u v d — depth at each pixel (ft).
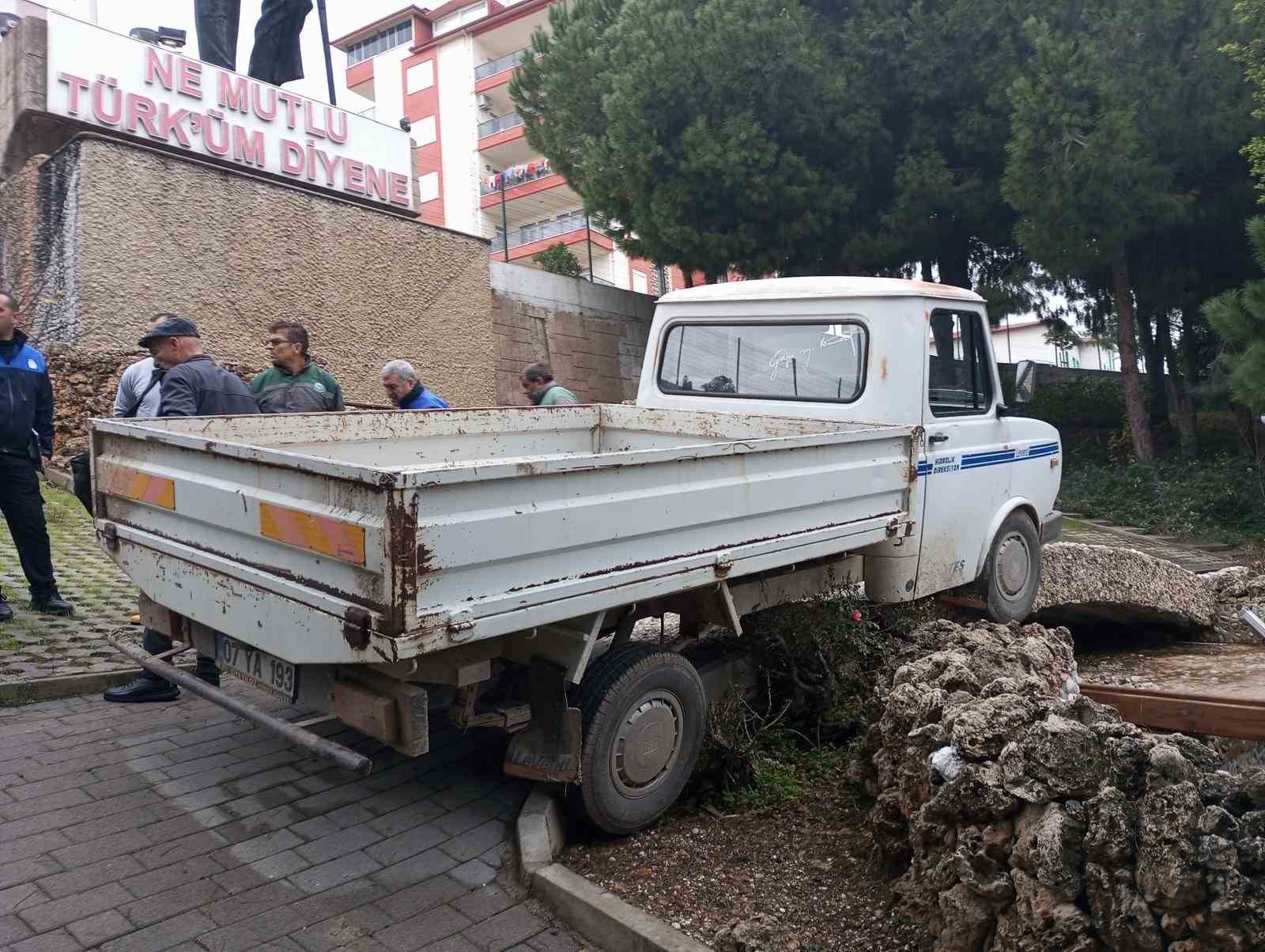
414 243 40.47
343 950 9.66
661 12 51.13
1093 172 43.80
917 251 55.31
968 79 50.11
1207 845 7.88
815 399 18.49
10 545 26.68
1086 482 50.78
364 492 9.25
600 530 10.74
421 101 152.56
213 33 40.42
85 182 29.91
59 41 31.48
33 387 19.58
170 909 10.19
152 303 31.58
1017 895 8.73
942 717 10.72
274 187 35.12
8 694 15.85
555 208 144.56
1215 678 17.90
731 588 13.78
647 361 21.27
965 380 19.27
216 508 11.37
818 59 48.85
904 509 15.96
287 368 19.27
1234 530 42.73
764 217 51.75
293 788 13.28
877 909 10.55
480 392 43.65
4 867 10.82
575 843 12.34
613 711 11.79
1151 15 44.34
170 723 15.46
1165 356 67.15
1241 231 51.44
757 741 14.56
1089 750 9.00
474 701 11.48
